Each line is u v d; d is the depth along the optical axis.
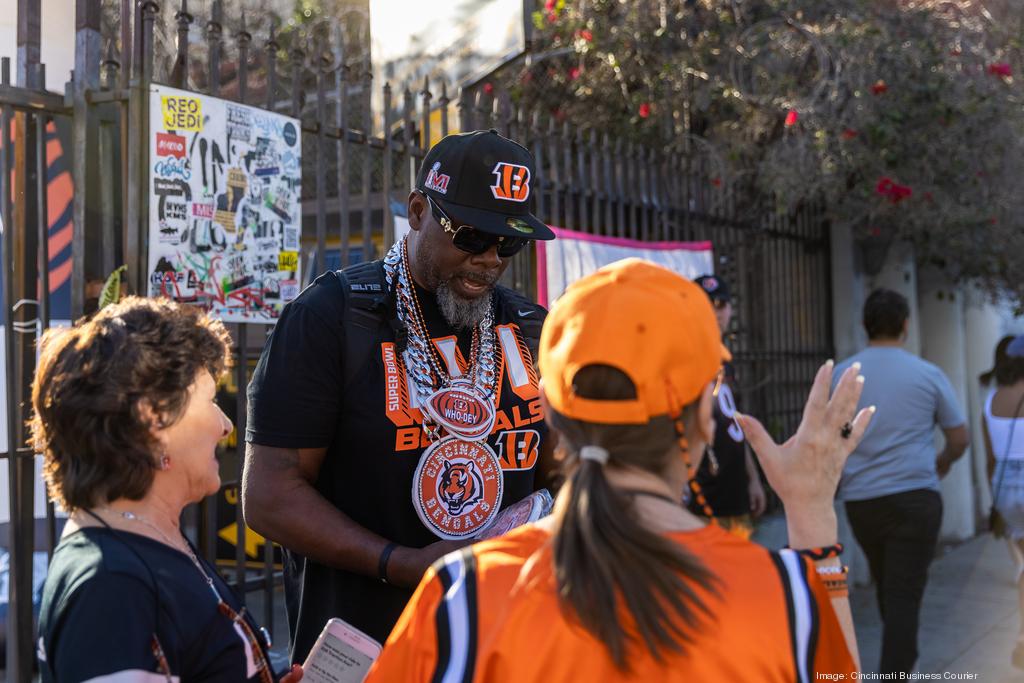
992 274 7.59
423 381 2.15
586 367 1.26
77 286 2.97
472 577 1.28
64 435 1.42
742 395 6.22
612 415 1.24
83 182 2.97
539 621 1.21
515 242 2.19
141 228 2.92
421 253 2.17
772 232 6.55
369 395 2.11
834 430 1.49
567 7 6.63
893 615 4.38
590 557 1.17
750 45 6.21
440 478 2.14
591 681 1.17
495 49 5.18
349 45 6.12
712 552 1.25
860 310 7.33
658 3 6.37
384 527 2.12
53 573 1.41
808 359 7.00
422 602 1.30
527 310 2.43
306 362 2.07
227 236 3.12
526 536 1.33
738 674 1.16
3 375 3.76
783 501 1.51
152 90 2.91
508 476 2.24
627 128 6.66
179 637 1.38
